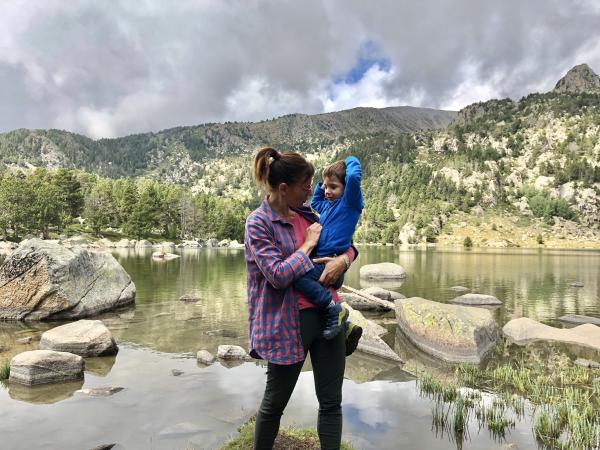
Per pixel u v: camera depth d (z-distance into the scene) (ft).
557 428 18.26
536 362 30.42
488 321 35.86
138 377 24.82
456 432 17.80
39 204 290.56
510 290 78.95
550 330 38.52
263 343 9.70
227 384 23.65
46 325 39.93
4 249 219.82
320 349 10.33
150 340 34.50
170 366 27.22
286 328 9.59
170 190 444.14
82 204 368.89
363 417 19.35
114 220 387.34
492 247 513.86
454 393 22.58
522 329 39.22
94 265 49.32
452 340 31.94
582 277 108.58
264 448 10.76
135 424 18.10
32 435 17.01
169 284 74.90
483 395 23.00
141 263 128.57
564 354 32.68
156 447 15.94
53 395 21.67
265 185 10.18
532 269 137.28
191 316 44.98
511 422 19.06
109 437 16.84
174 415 19.10
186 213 418.92
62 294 42.47
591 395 23.07
